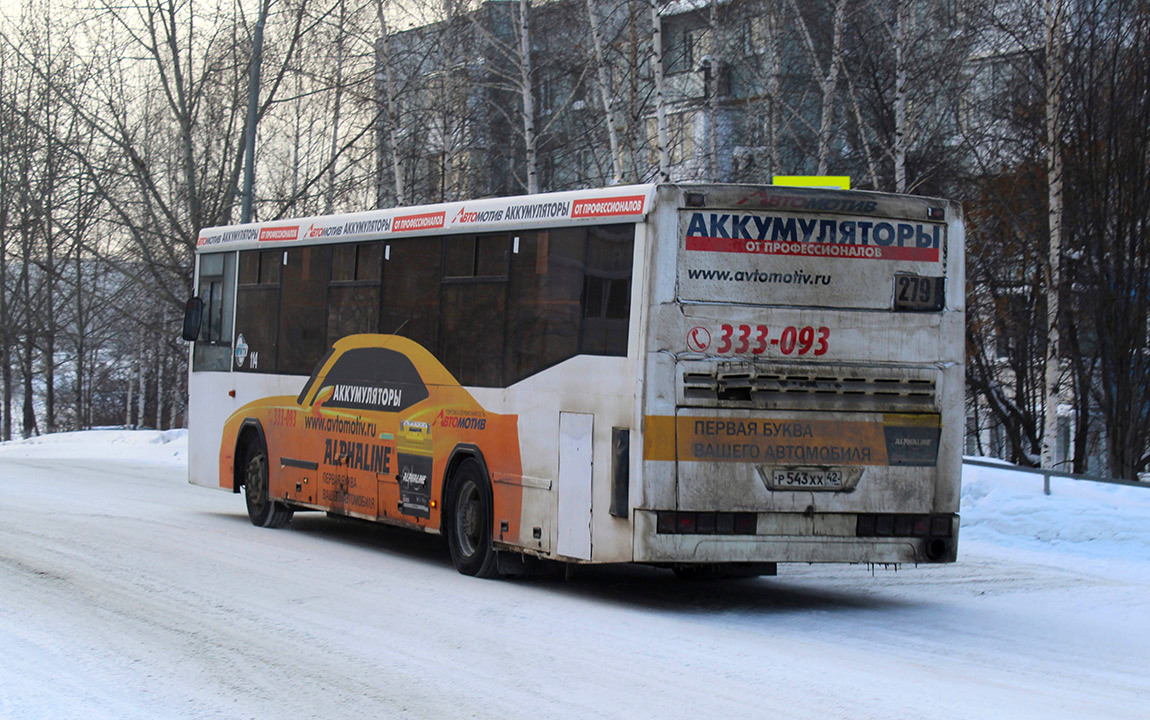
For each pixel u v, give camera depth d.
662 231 9.63
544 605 10.13
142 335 54.59
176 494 19.77
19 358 56.16
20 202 48.19
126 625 8.76
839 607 10.52
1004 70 28.47
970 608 10.56
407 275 12.75
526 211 11.07
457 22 28.12
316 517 17.34
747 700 6.87
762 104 28.42
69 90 35.53
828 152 27.11
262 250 15.62
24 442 37.41
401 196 27.44
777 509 9.72
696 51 30.48
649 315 9.59
